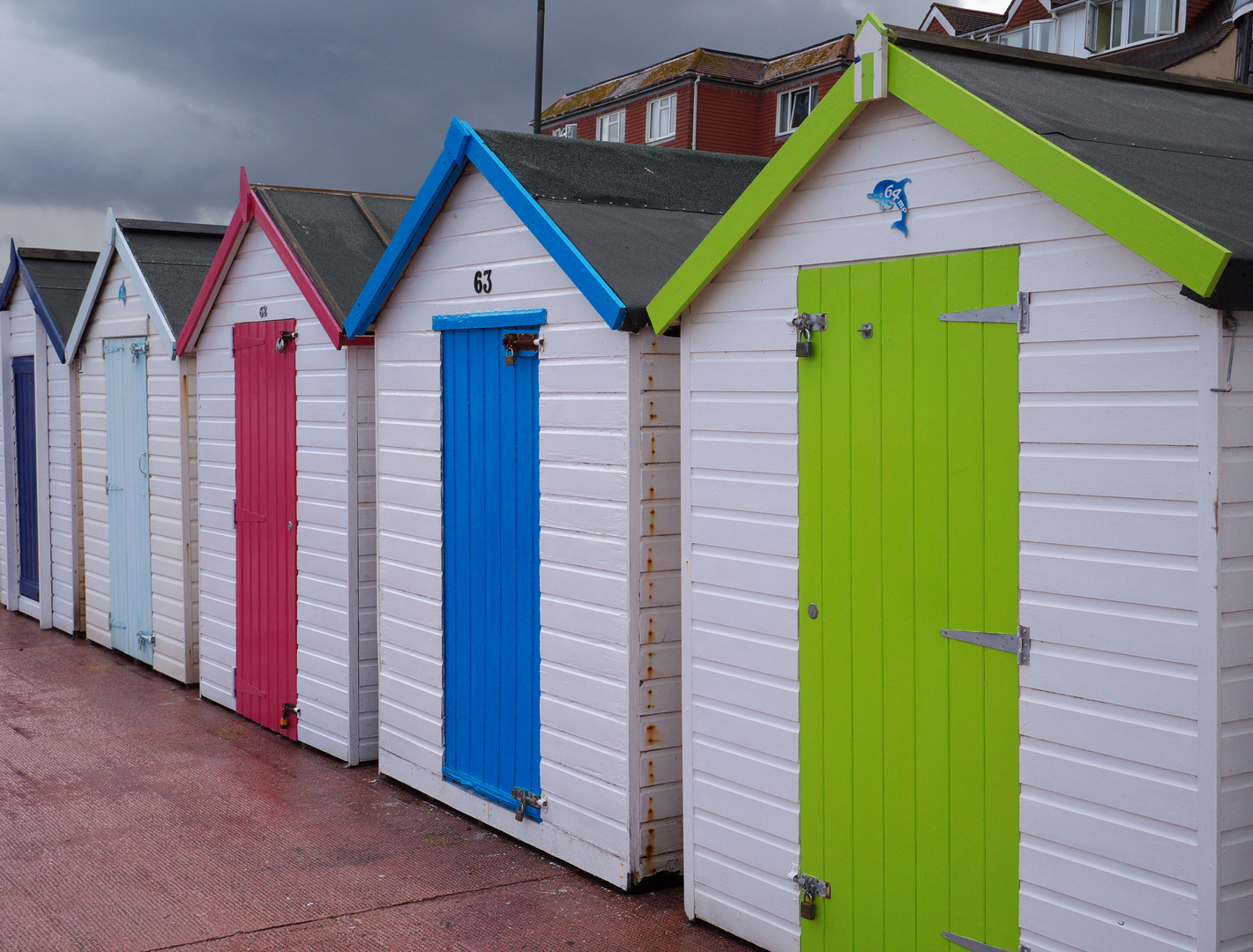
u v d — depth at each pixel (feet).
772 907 15.40
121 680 32.01
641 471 17.33
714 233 15.34
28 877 18.67
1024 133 11.68
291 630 26.12
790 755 15.02
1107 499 11.41
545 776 19.25
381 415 23.13
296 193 26.55
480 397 20.43
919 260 13.14
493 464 20.16
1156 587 11.02
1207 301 10.26
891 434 13.51
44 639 37.45
